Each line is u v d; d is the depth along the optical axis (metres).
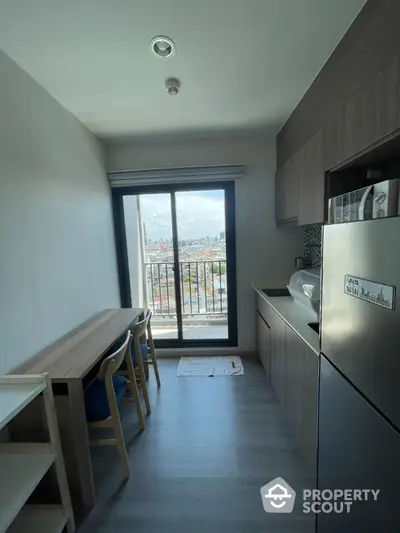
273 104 2.42
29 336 1.81
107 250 3.19
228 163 3.24
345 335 1.05
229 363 3.33
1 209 1.61
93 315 2.78
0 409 1.19
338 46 1.63
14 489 1.26
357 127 1.41
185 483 1.75
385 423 0.84
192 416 2.40
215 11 1.40
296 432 1.96
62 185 2.29
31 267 1.86
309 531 1.45
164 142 3.22
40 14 1.38
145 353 2.84
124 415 2.44
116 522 1.53
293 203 2.49
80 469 1.61
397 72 1.10
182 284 4.11
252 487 1.70
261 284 3.42
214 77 1.99
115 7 1.35
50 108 2.14
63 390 1.62
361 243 0.93
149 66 1.84
